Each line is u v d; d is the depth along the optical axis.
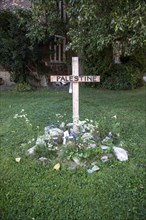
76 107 4.75
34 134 5.14
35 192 3.37
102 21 6.18
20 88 10.57
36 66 11.59
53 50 11.72
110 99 8.77
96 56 11.38
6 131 5.45
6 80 12.88
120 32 6.00
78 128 4.64
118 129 5.36
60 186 3.48
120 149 4.28
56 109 6.98
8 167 3.98
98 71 11.49
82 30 6.98
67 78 4.72
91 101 8.27
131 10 5.31
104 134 4.84
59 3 9.85
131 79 11.38
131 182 3.57
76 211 3.05
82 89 11.09
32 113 6.61
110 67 11.52
